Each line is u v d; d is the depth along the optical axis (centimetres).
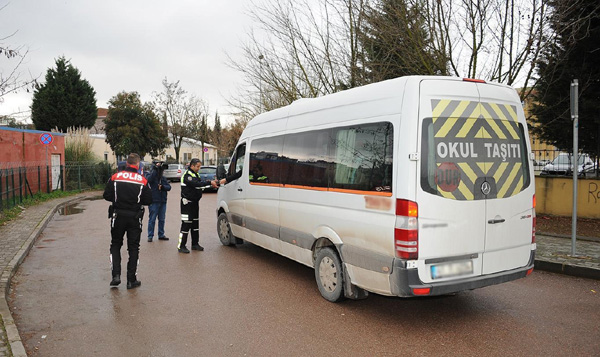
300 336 419
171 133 4781
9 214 1205
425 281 400
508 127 455
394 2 1000
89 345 400
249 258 746
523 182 464
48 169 1942
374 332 428
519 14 866
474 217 423
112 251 583
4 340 390
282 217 613
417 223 396
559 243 779
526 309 487
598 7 919
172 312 486
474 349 387
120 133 3966
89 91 4169
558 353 375
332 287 510
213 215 1322
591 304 500
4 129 1656
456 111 423
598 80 1111
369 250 439
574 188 675
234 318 467
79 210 1490
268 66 1342
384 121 431
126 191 572
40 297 539
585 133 1186
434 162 406
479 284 423
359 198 454
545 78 1049
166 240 917
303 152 570
